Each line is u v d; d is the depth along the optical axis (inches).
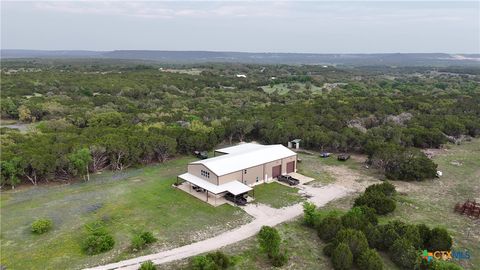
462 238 1339.8
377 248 1245.7
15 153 1996.8
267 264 1165.7
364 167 2257.6
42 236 1355.8
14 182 1839.3
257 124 2987.2
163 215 1544.0
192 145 2493.8
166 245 1293.1
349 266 1109.1
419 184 1956.2
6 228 1419.8
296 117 3196.4
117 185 1915.6
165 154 2346.2
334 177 2068.2
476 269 1144.8
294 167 2139.5
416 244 1206.3
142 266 1080.2
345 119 3206.2
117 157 2183.8
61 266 1158.3
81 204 1659.7
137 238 1253.1
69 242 1311.5
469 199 1743.4
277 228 1424.7
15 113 3629.4
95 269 1139.3
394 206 1550.2
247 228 1429.6
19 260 1190.3
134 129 2652.6
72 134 2454.5
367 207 1461.6
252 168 1895.9
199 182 1780.3
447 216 1540.4
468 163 2348.7
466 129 3110.2
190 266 1151.0
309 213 1437.0
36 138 2335.1
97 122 3046.3
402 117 3307.1
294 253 1232.2
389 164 2089.1
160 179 2016.5
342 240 1194.0
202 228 1427.2
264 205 1659.7
